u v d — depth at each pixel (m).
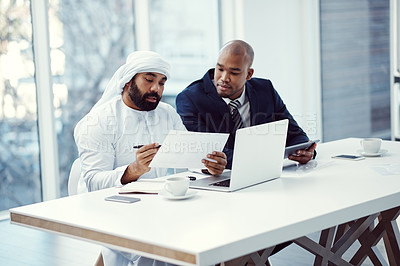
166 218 1.84
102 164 2.54
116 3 4.89
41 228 1.93
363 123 5.62
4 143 4.41
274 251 2.52
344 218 1.92
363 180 2.33
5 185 4.44
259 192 2.16
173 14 5.27
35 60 4.46
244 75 3.04
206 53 5.51
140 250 1.64
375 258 2.83
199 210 1.92
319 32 5.80
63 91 4.61
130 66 2.65
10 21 4.33
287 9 5.59
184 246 1.55
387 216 2.59
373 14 5.41
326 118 5.89
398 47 5.27
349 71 5.66
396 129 5.39
